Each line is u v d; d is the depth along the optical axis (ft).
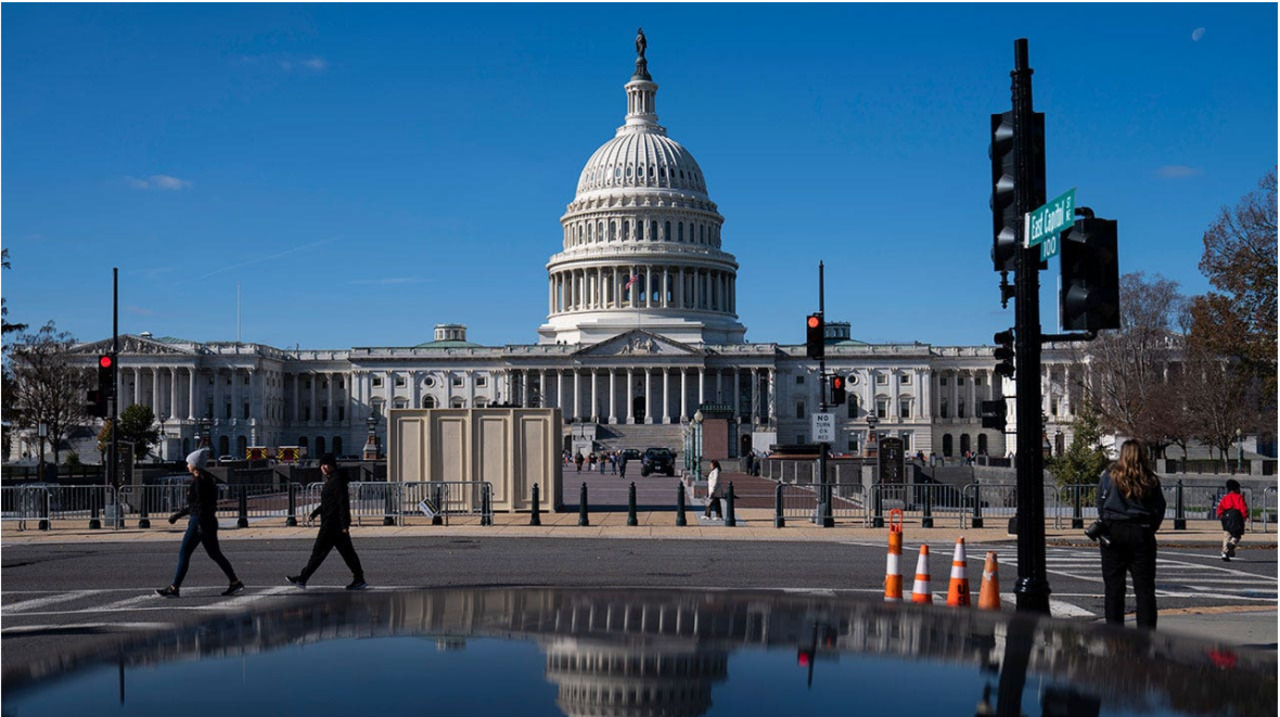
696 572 85.30
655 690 10.70
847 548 106.01
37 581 79.82
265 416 631.15
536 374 636.89
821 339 132.16
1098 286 44.78
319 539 72.54
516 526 128.77
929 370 634.84
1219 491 154.71
